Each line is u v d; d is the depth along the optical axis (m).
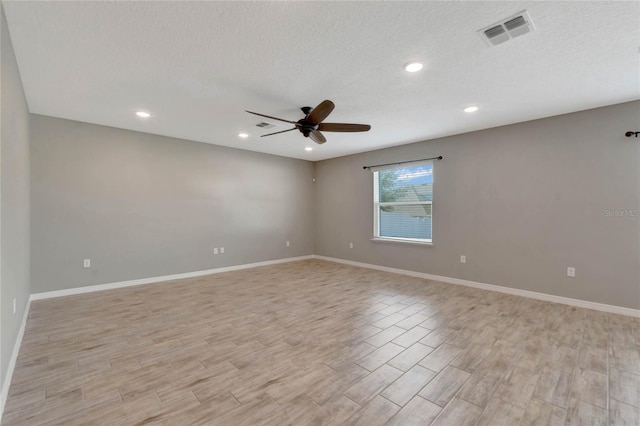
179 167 5.16
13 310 2.36
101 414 1.77
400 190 5.67
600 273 3.54
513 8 1.79
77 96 3.22
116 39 2.12
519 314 3.41
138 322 3.18
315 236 7.36
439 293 4.27
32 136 3.85
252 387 2.04
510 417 1.75
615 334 2.87
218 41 2.14
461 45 2.20
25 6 1.76
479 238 4.54
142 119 4.05
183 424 1.69
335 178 6.84
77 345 2.65
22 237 3.01
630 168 3.34
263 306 3.71
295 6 1.76
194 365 2.32
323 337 2.82
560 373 2.21
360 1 1.72
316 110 2.86
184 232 5.24
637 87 2.96
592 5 1.76
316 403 1.88
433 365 2.32
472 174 4.60
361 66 2.52
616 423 1.71
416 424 1.70
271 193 6.50
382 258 5.90
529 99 3.27
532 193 4.04
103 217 4.42
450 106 3.49
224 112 3.72
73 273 4.18
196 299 3.99
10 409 1.80
